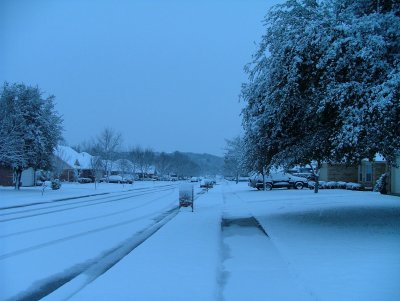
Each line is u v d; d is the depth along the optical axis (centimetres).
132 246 1159
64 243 1198
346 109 1159
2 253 1056
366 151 1322
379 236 1160
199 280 775
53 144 3956
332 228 1342
